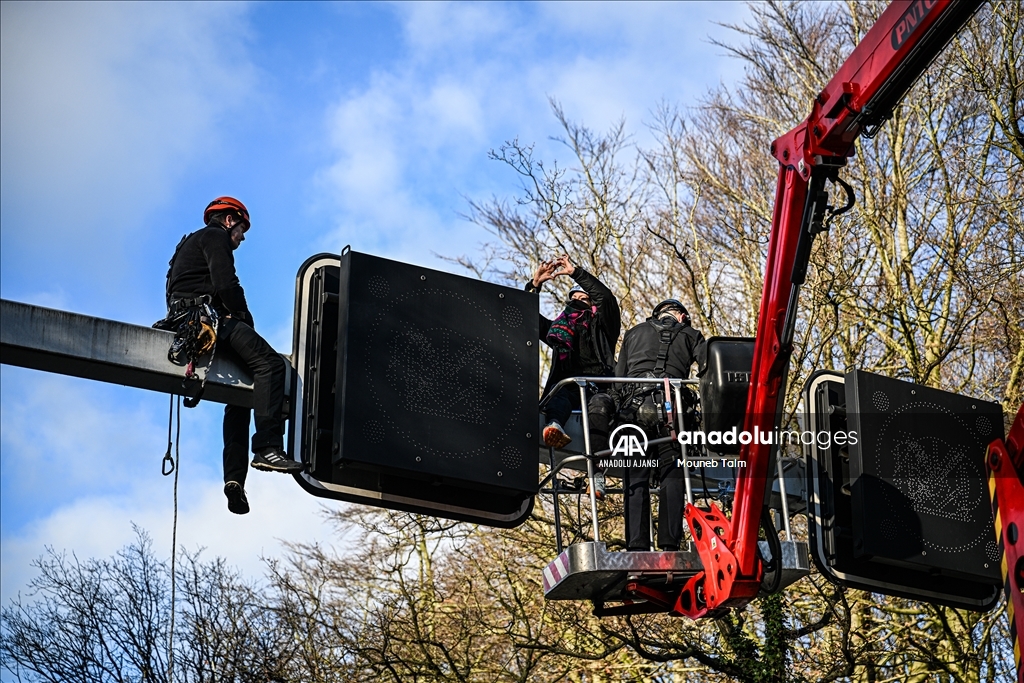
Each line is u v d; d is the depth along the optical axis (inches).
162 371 296.5
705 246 701.9
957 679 482.0
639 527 309.9
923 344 641.0
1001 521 285.3
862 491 329.1
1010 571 281.0
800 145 276.5
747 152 775.7
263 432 297.9
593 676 567.2
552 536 576.4
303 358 308.7
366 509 668.1
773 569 292.0
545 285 619.5
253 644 592.1
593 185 630.5
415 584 631.8
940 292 646.5
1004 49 562.9
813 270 605.3
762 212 687.7
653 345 320.8
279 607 616.1
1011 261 557.6
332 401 306.8
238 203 322.7
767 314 281.9
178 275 305.3
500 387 317.7
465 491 318.3
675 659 499.5
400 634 579.8
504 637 548.4
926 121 662.5
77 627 584.7
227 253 305.3
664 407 310.0
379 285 310.0
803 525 539.5
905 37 258.1
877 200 690.2
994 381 606.5
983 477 341.4
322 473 304.2
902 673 526.6
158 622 592.7
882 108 267.0
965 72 615.2
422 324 312.7
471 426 311.0
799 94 787.4
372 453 296.7
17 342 283.6
